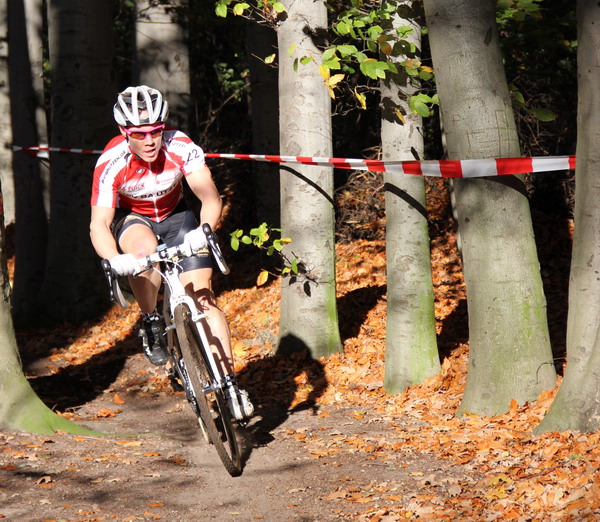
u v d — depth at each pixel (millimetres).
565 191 13070
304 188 8398
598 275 5020
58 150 11367
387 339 7539
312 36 8086
